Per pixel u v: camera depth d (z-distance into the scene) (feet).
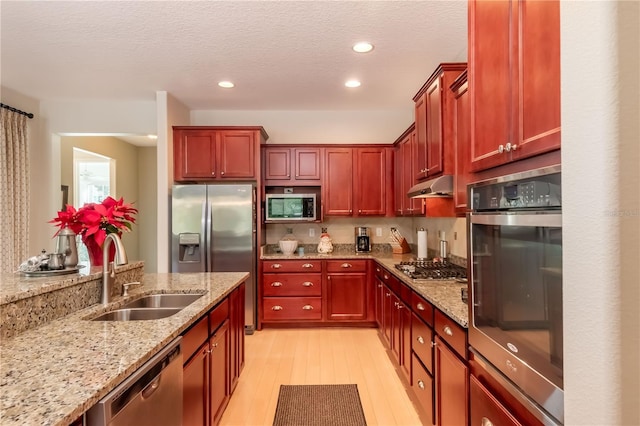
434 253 12.76
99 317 5.70
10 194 11.62
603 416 2.04
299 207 14.10
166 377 4.32
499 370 4.00
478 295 4.52
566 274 2.38
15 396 2.87
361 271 13.44
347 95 12.91
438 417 6.25
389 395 8.41
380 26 8.02
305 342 12.02
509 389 3.76
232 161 13.26
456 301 6.13
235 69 10.46
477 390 4.66
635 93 2.03
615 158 2.02
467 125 4.96
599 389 2.07
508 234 3.76
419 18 7.68
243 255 12.70
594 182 2.11
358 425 7.24
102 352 3.84
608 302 2.03
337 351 11.20
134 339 4.27
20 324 4.53
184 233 12.46
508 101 3.82
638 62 2.03
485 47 4.36
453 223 10.85
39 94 12.53
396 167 14.11
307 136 15.10
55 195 13.48
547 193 3.07
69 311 5.46
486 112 4.33
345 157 14.33
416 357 7.59
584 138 2.19
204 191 12.55
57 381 3.14
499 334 3.98
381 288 11.80
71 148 15.35
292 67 10.30
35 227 13.05
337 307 13.42
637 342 2.01
